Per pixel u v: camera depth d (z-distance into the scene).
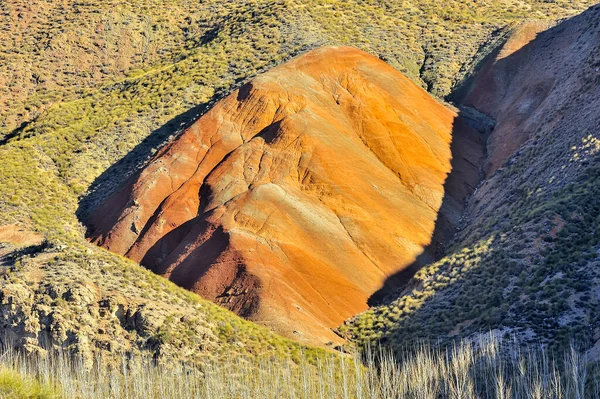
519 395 60.94
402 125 121.62
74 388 63.94
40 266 78.31
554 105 119.69
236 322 79.94
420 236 105.94
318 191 108.50
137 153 123.94
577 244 83.19
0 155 121.06
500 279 82.94
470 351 69.31
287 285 93.00
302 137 114.38
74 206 114.12
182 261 98.25
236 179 110.44
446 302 84.69
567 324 72.62
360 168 112.81
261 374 71.38
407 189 113.00
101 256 83.69
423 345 77.50
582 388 56.06
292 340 81.69
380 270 100.25
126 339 72.81
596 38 127.56
